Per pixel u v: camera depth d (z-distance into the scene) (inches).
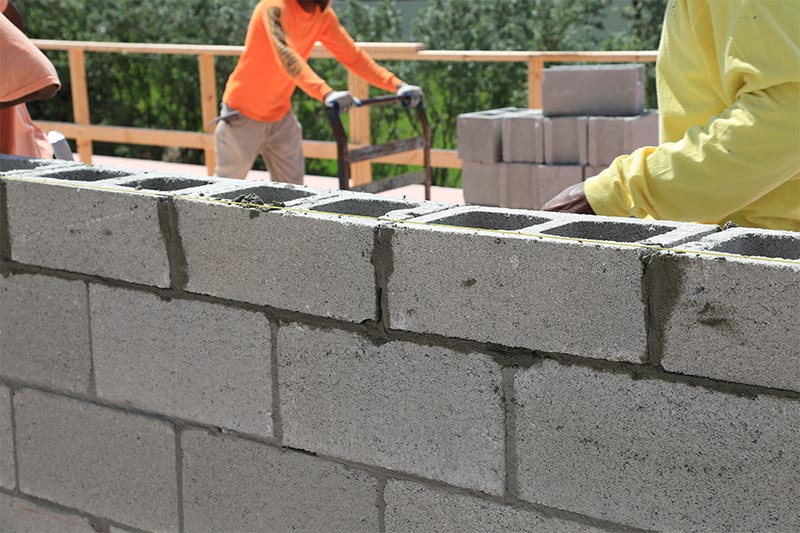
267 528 123.6
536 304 99.5
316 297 113.5
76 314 133.3
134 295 127.6
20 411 142.5
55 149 188.1
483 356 103.8
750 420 90.3
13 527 147.7
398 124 394.6
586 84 246.4
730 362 90.3
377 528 115.0
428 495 110.6
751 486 91.4
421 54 319.3
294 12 238.5
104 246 128.6
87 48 382.9
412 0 555.8
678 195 112.7
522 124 251.0
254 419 121.3
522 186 253.1
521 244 99.0
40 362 138.5
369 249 108.5
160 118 451.8
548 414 101.1
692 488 94.3
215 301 121.3
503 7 411.2
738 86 109.5
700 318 91.0
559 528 102.9
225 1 452.4
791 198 116.3
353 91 332.2
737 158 108.0
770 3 105.0
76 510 139.9
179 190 125.8
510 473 104.7
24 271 137.1
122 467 134.0
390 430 111.7
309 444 117.8
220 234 118.7
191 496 128.6
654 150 115.3
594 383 97.8
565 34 401.4
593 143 242.2
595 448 99.0
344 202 120.7
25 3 466.9
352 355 112.4
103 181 132.8
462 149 259.8
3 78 155.0
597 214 117.6
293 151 260.4
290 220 113.3
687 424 93.5
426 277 105.5
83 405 135.6
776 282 86.7
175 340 125.4
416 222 107.3
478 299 102.8
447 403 107.2
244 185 129.0
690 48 114.7
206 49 355.9
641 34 401.4
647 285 93.0
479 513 107.7
